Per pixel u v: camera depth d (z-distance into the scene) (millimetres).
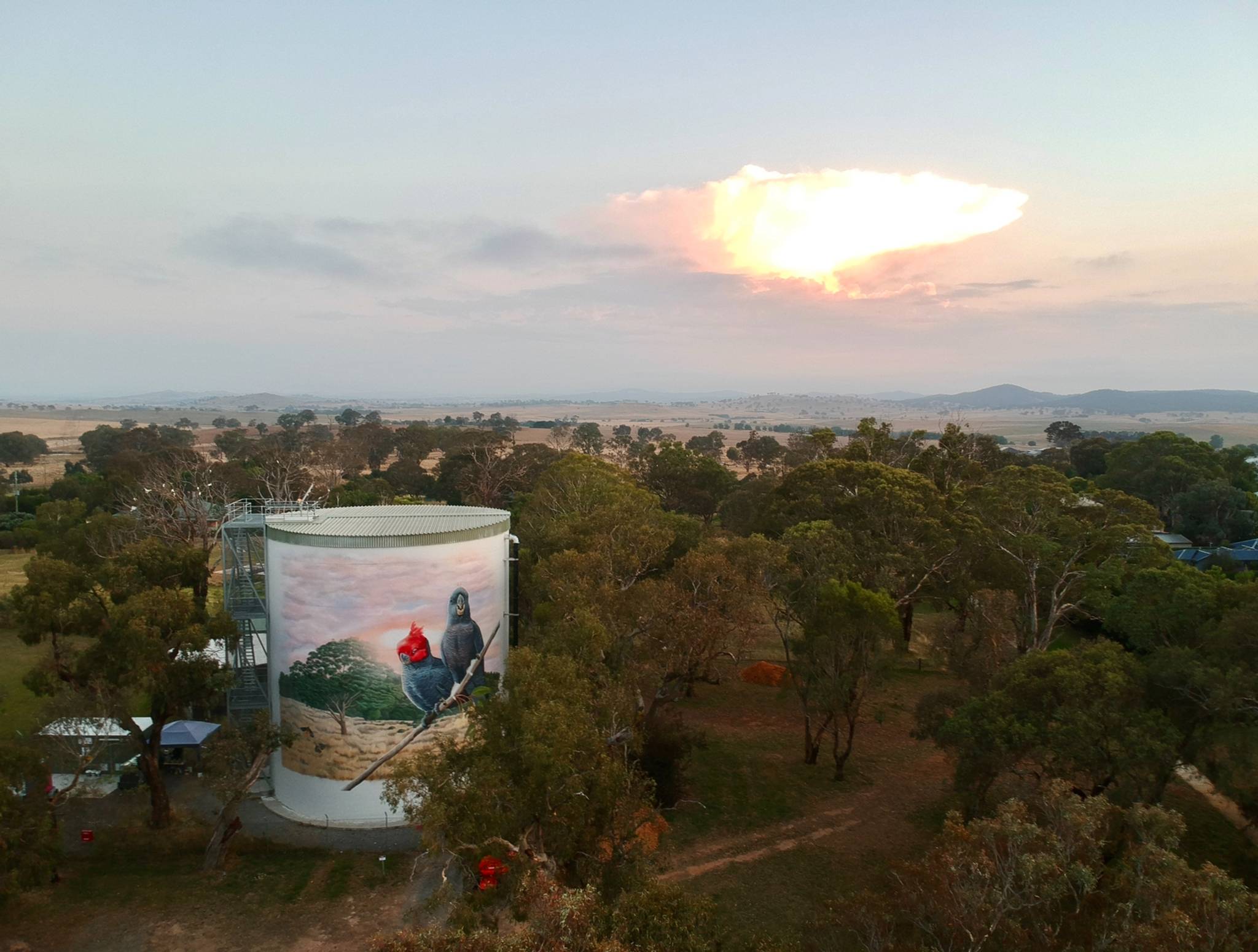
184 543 70500
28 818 26891
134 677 30828
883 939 20172
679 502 102812
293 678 35875
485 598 38188
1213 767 28703
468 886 22531
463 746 26625
